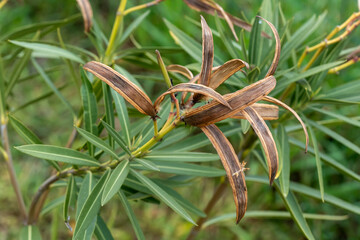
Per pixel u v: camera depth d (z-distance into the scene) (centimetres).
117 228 195
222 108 73
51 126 223
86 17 108
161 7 235
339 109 203
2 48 207
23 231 113
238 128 106
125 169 85
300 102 107
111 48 114
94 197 85
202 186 211
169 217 201
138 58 120
